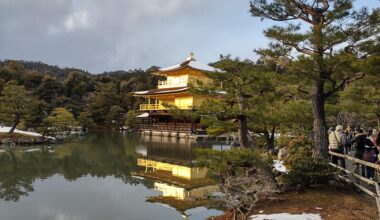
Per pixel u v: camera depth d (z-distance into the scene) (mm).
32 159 27953
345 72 11500
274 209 10062
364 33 11211
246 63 12492
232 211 10891
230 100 13000
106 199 15953
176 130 53688
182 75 58594
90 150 34500
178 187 18438
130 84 96062
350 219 8852
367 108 22234
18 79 82062
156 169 24391
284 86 13492
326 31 10953
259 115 12508
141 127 63938
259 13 13141
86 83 92625
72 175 22094
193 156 30953
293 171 11938
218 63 12539
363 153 12891
